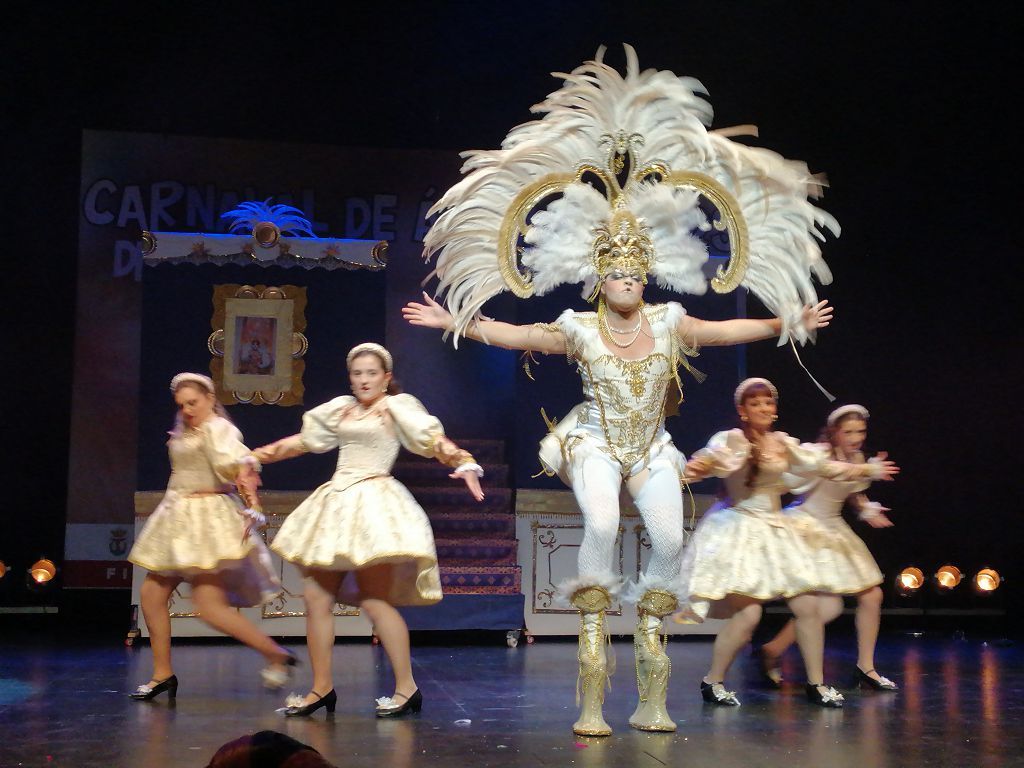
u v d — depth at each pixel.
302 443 4.62
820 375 8.53
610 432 4.10
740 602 4.82
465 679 5.36
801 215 4.30
